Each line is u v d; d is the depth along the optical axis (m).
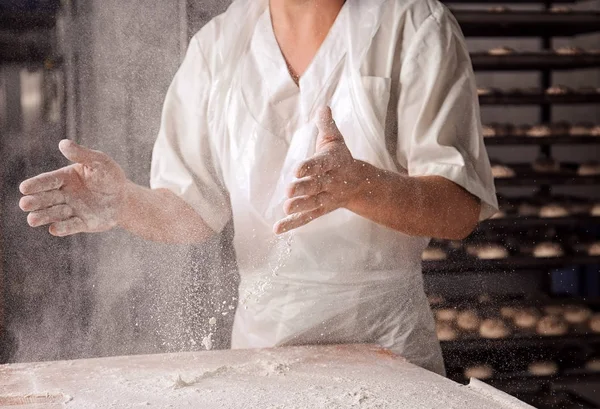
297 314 1.46
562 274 3.83
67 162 2.47
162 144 1.60
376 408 0.98
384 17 1.50
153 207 1.45
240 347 1.54
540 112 4.44
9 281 2.06
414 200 1.31
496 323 3.27
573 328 3.38
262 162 1.50
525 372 3.28
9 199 2.38
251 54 1.56
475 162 1.44
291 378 1.12
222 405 0.99
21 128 2.43
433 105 1.45
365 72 1.47
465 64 1.50
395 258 1.46
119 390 1.07
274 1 1.55
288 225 1.18
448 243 3.44
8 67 2.45
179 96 1.61
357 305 1.45
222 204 1.58
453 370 3.20
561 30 3.94
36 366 1.20
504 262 3.41
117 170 1.35
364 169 1.25
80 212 1.32
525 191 4.38
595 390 3.26
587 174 3.78
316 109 1.50
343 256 1.44
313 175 1.16
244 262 1.54
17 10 2.40
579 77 4.56
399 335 1.45
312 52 1.51
